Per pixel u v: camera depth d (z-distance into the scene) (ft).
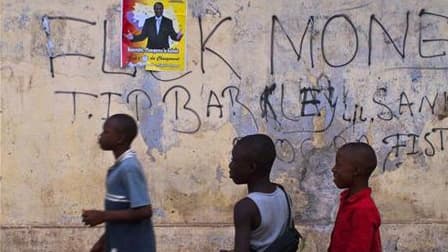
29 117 21.40
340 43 22.56
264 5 22.15
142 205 14.46
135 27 21.61
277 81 22.35
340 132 22.72
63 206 21.67
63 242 21.68
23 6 21.18
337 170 13.76
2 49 21.17
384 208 23.03
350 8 22.52
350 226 13.33
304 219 22.72
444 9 22.90
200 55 21.95
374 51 22.71
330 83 22.59
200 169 22.15
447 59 23.02
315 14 22.39
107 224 14.88
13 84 21.30
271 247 12.39
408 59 22.86
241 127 22.26
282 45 22.30
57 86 21.45
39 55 21.33
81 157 21.65
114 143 14.75
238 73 22.15
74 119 21.57
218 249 22.26
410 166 23.07
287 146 22.53
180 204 22.13
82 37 21.45
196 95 22.00
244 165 12.64
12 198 21.48
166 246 22.06
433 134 23.12
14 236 21.48
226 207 22.30
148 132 21.88
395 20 22.75
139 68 21.71
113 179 14.64
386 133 22.91
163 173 22.00
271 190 12.72
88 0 21.42
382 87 22.81
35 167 21.52
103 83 21.62
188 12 21.81
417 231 23.08
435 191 23.16
